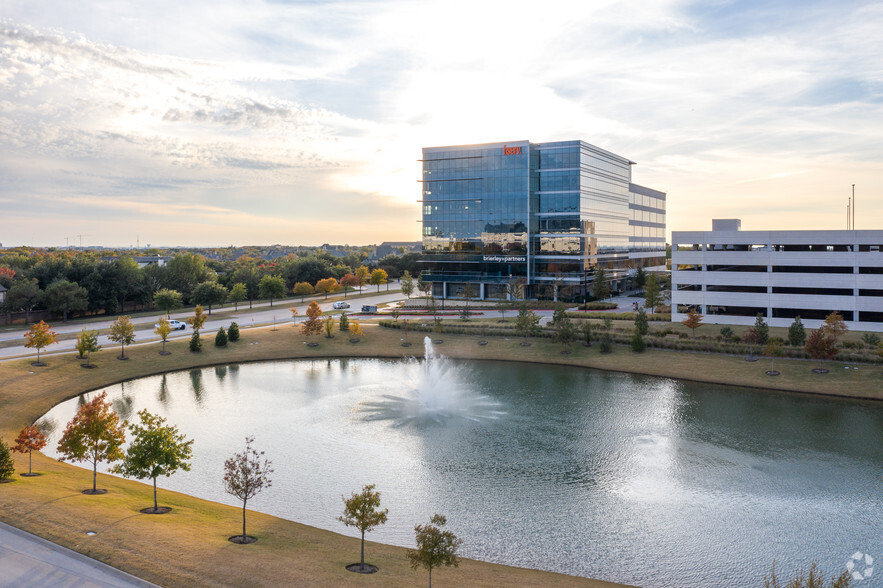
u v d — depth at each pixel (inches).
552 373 3038.9
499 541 1325.0
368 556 1202.0
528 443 1957.4
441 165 5713.6
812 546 1299.2
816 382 2669.8
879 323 3454.7
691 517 1439.5
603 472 1712.6
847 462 1781.5
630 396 2554.1
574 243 5349.4
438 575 1121.4
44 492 1412.4
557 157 5374.0
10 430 2081.7
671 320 3998.5
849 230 3503.9
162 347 3398.1
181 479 1659.7
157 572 1024.9
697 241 3887.8
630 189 6855.3
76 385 2689.5
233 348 3508.9
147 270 5728.3
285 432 2068.2
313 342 3695.9
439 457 1831.9
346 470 1732.3
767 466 1753.2
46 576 996.6
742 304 3789.4
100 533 1169.4
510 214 5472.4
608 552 1279.5
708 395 2568.9
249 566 1077.8
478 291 5689.0
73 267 5167.3
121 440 1526.8
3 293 4645.7
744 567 1219.2
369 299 6387.8
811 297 3612.2
